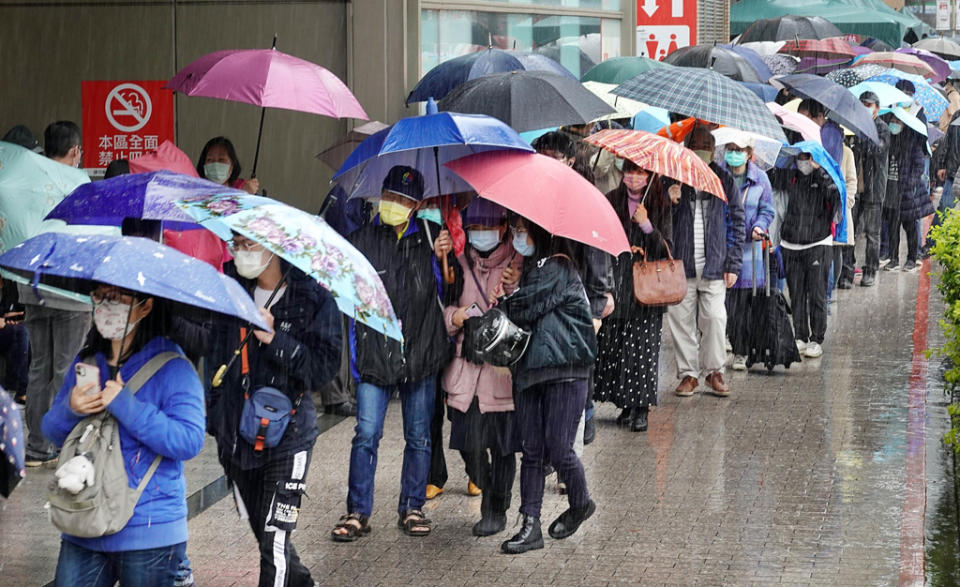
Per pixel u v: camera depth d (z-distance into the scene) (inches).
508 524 376.5
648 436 479.8
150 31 570.9
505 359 335.6
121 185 271.7
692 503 394.6
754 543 356.2
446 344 353.7
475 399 354.3
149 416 231.3
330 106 423.2
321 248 253.8
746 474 426.3
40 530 370.3
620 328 475.5
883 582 324.8
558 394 342.6
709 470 431.5
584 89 415.8
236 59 426.9
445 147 368.5
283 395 283.3
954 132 935.0
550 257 339.0
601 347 481.7
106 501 230.2
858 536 361.4
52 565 340.8
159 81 573.3
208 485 414.3
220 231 293.1
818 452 454.3
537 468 350.9
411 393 359.6
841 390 556.4
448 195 363.6
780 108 629.3
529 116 394.6
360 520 360.2
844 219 626.2
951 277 458.6
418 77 551.8
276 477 286.8
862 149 797.9
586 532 367.2
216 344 285.4
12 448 202.7
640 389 476.1
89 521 228.7
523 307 338.0
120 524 231.3
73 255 222.7
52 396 430.6
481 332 334.0
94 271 218.1
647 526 372.5
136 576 236.2
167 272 221.8
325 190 560.1
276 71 421.1
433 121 340.2
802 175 607.5
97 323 231.9
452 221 357.7
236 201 260.2
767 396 546.0
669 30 836.6
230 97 416.5
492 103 398.0
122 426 234.4
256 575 331.0
